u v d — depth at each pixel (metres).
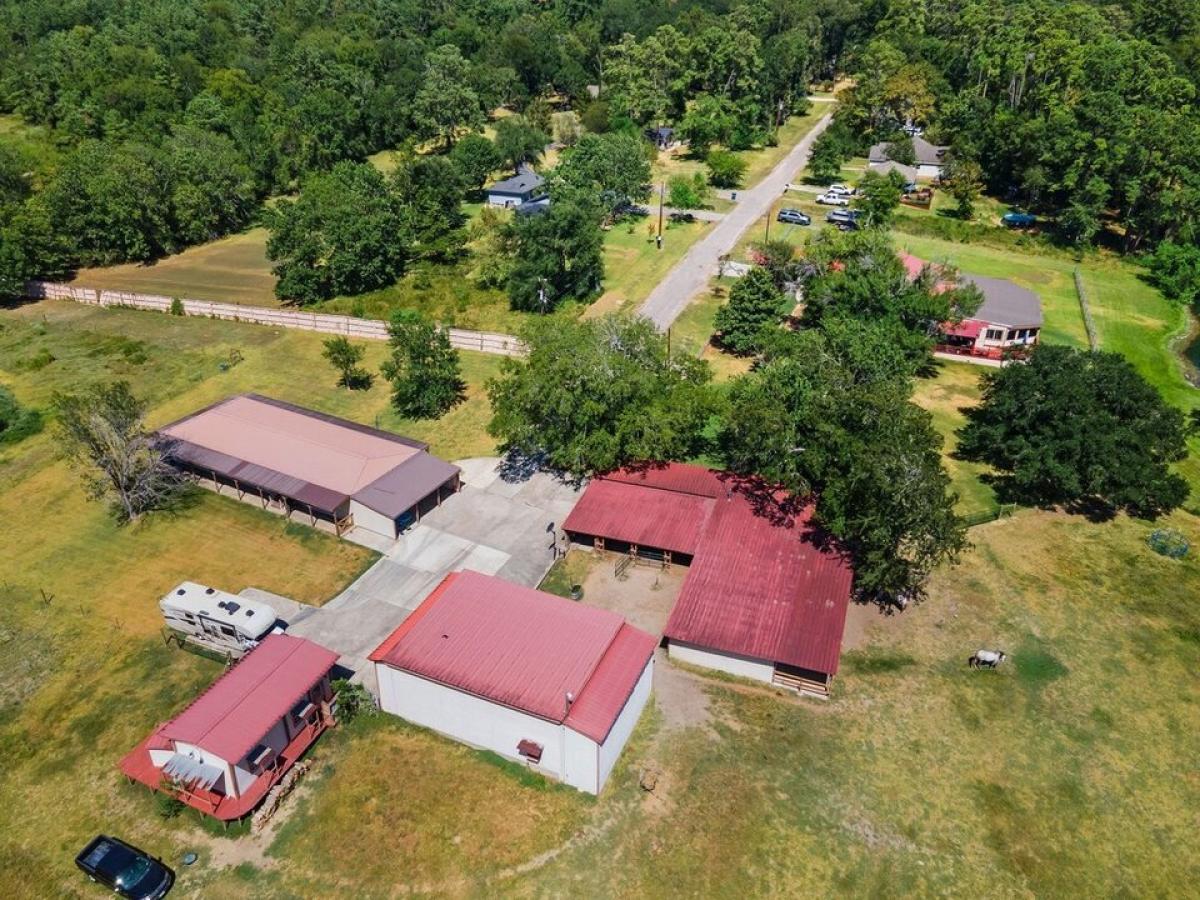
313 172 130.75
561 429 57.09
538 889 33.81
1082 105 110.81
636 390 56.06
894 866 34.75
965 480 59.88
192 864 35.00
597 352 55.88
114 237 104.56
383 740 40.47
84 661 45.28
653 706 42.19
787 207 117.31
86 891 34.16
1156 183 103.12
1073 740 40.41
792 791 37.72
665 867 34.59
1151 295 95.75
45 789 38.41
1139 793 37.91
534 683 38.31
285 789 37.47
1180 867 34.88
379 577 51.09
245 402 66.25
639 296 89.94
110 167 106.12
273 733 38.56
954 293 74.50
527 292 86.81
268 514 57.12
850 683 43.47
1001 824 36.47
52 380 75.19
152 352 81.00
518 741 38.34
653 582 50.38
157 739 37.34
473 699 38.19
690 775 38.44
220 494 59.16
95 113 132.50
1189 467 63.31
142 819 36.94
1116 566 51.59
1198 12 160.12
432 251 102.25
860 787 37.97
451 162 119.00
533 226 86.31
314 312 90.62
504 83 160.00
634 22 189.88
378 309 90.38
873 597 49.12
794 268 79.31
